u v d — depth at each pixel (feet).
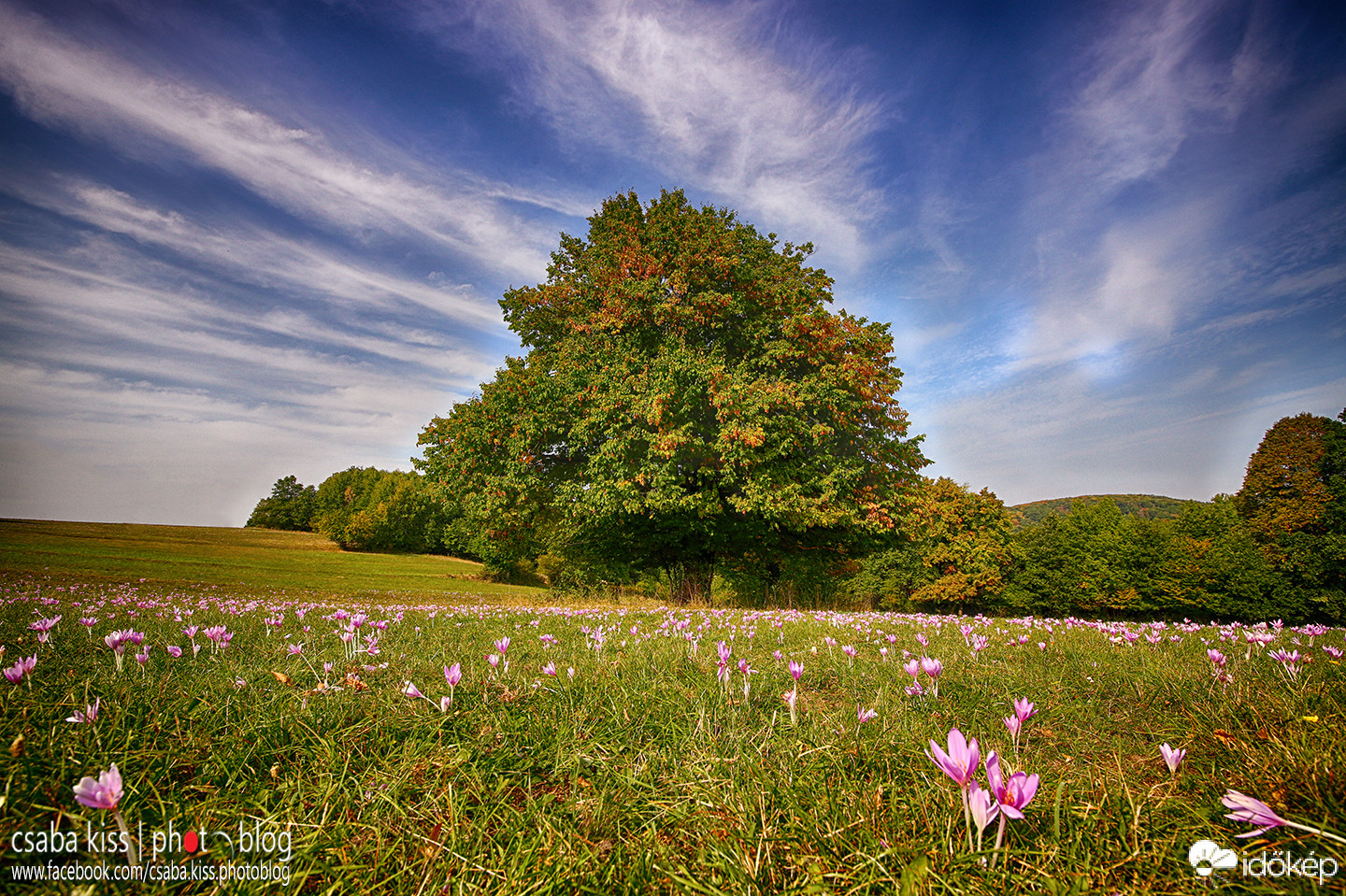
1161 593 122.93
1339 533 102.42
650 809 6.41
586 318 60.64
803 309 58.29
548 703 9.98
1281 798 5.94
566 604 52.06
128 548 140.46
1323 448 106.22
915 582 137.90
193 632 13.66
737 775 6.93
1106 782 6.82
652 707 10.00
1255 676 11.64
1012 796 4.77
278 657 14.05
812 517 49.98
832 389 50.14
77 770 6.28
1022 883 4.65
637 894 4.98
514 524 59.16
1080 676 13.03
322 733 8.10
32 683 9.71
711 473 52.60
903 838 5.39
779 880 5.02
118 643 10.80
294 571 121.80
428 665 13.26
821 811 5.99
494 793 6.56
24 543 129.08
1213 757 7.72
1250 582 109.60
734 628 22.08
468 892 4.91
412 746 7.69
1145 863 4.88
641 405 46.70
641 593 74.84
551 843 5.59
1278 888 4.37
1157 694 11.18
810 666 13.92
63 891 4.56
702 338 58.85
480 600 63.67
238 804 6.09
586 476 50.96
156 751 7.04
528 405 53.26
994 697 11.13
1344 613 100.12
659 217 63.67
